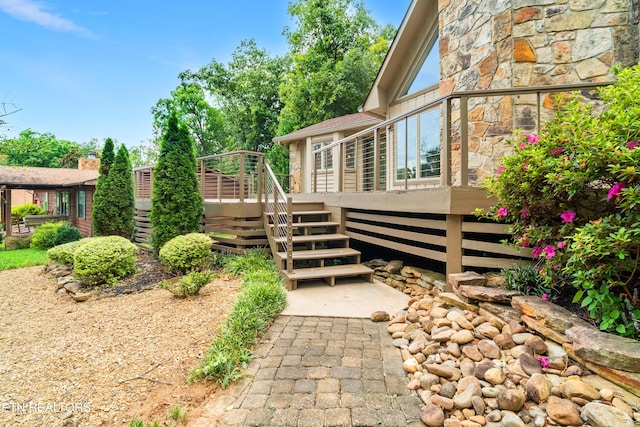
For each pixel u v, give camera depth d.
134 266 5.77
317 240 5.45
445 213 3.37
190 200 6.46
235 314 3.26
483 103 4.16
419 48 6.23
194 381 2.40
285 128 18.45
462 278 3.12
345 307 3.79
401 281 4.65
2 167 14.48
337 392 2.19
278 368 2.50
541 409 1.79
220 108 25.12
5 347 3.13
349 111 16.36
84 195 13.71
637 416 1.61
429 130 5.96
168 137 6.41
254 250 6.12
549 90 3.01
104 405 2.21
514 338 2.32
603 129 2.11
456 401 1.94
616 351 1.78
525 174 2.52
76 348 3.04
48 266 7.02
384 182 7.94
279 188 5.33
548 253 2.44
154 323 3.52
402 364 2.54
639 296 2.21
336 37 17.45
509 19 3.86
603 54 3.55
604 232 2.01
